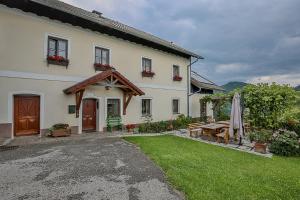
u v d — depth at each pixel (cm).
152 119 1580
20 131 992
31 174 547
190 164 665
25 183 493
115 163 653
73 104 1146
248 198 450
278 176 604
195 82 1984
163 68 1697
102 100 1283
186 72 1920
